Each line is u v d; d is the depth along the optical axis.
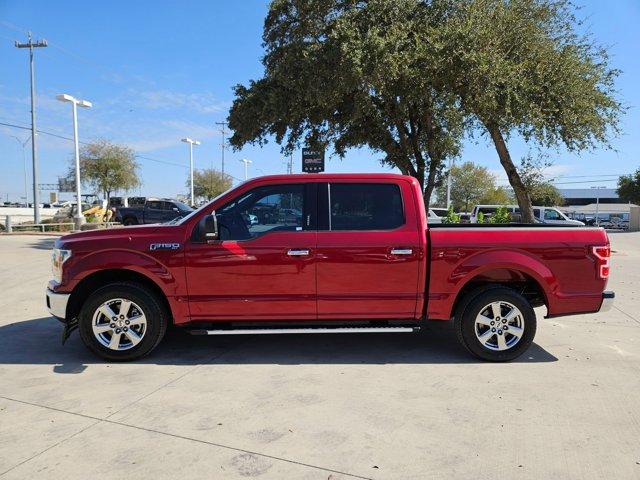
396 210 5.62
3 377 5.12
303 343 6.39
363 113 19.50
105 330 5.54
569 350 6.12
